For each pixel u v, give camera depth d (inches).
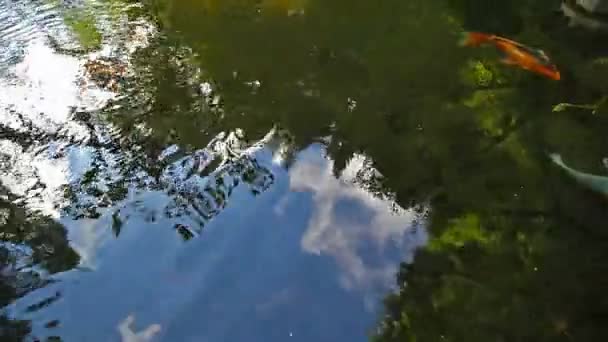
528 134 158.7
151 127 163.6
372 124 163.3
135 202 143.3
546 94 169.6
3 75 182.1
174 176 149.9
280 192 145.2
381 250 132.2
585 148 154.1
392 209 141.3
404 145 157.1
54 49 193.2
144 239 134.7
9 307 121.3
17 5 216.2
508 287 124.3
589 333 115.6
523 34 191.3
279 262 129.1
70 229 137.3
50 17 209.0
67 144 159.2
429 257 130.6
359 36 194.1
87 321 118.6
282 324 117.4
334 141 158.7
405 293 123.5
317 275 126.5
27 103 171.8
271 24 201.0
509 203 141.8
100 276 127.0
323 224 137.5
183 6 211.2
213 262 129.3
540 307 120.6
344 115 166.2
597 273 126.3
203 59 187.6
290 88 175.5
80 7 213.6
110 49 192.9
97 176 150.3
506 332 116.2
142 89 176.7
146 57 189.2
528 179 147.2
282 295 122.8
